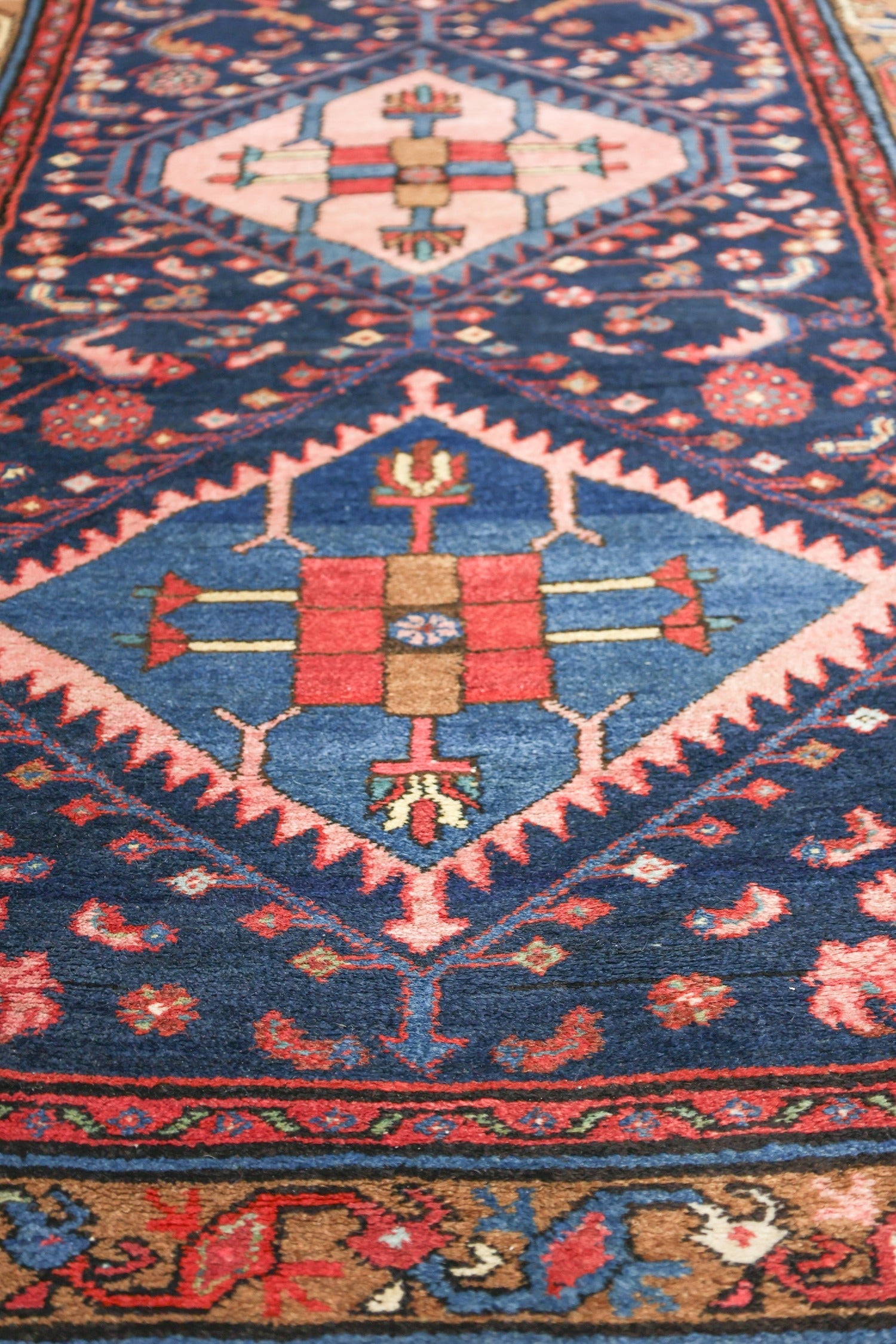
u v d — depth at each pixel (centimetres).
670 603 270
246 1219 184
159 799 238
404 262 373
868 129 424
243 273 371
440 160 417
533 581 276
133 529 291
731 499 294
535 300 356
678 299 354
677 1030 203
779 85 449
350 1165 189
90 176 416
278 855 229
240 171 417
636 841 229
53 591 277
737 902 219
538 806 235
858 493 294
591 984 210
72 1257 181
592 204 394
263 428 318
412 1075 199
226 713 252
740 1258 178
